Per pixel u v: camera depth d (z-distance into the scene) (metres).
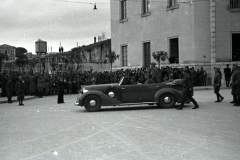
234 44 28.03
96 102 13.55
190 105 14.77
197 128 8.76
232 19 27.59
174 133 8.12
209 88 24.25
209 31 27.73
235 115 11.16
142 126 9.27
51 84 27.25
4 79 23.83
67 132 8.65
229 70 25.06
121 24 37.78
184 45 28.86
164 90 13.64
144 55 34.69
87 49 46.31
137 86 13.70
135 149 6.54
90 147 6.81
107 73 29.17
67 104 17.61
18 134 8.58
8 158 6.11
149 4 33.22
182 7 28.92
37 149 6.79
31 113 13.52
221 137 7.56
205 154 6.05
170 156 5.95
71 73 29.09
